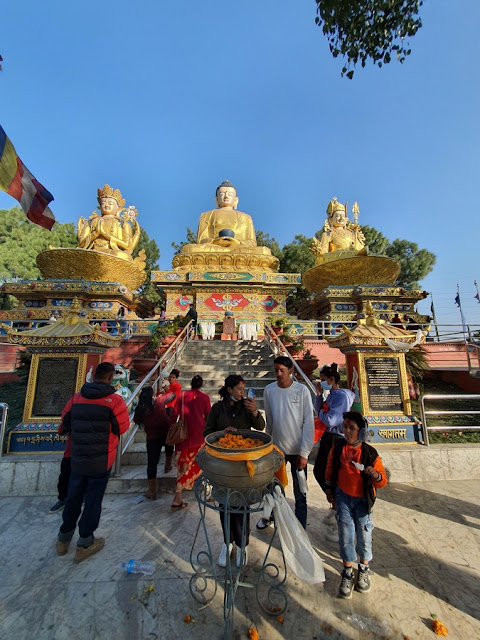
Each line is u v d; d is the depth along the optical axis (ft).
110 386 13.26
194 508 15.84
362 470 10.61
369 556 10.64
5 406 18.98
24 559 12.21
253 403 12.32
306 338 52.54
